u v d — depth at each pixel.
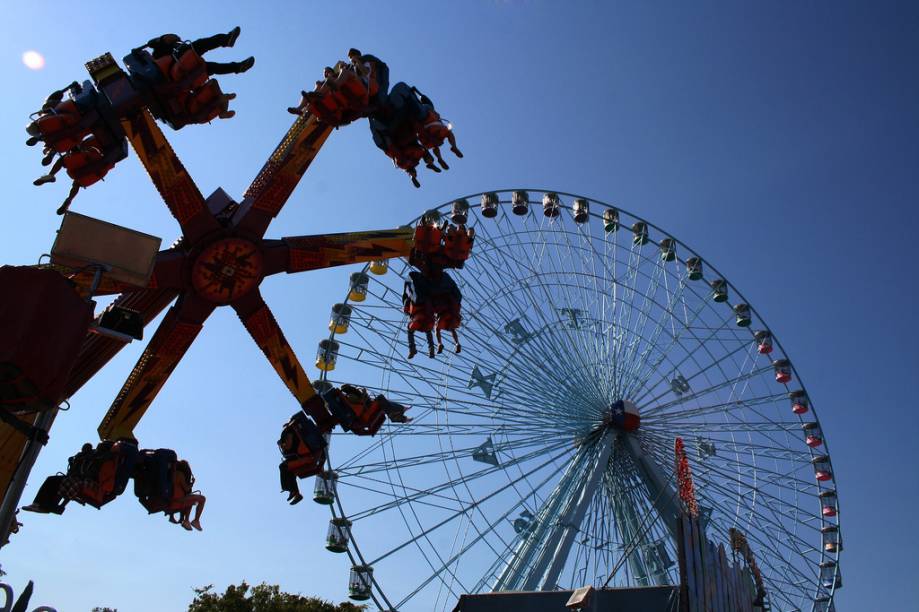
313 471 16.55
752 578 38.09
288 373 16.72
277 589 55.91
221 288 15.95
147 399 15.82
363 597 37.91
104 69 14.71
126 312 12.36
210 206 16.64
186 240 15.96
